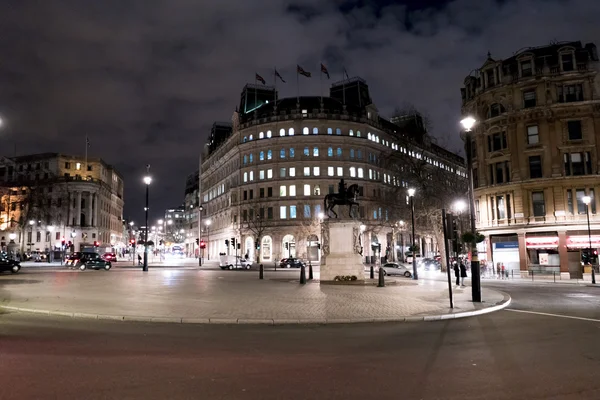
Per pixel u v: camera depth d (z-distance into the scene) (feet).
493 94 157.38
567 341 38.27
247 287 85.71
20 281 102.63
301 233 277.64
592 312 58.34
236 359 31.30
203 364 29.73
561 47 149.38
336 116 293.43
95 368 28.27
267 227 287.07
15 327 43.57
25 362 29.58
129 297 67.62
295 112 293.23
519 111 149.38
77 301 62.34
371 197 289.53
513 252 151.43
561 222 139.74
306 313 52.42
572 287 104.06
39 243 363.15
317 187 285.64
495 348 35.42
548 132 145.48
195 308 55.93
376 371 28.25
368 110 309.42
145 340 37.91
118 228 485.97
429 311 54.65
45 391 23.45
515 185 148.25
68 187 367.66
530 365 29.81
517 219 147.23
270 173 294.87
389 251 279.08
